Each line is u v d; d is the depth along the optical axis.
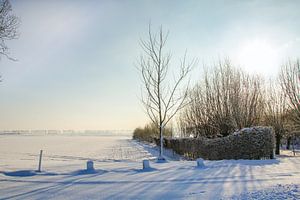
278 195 8.29
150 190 9.83
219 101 27.53
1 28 15.59
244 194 8.66
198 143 27.31
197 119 30.53
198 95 30.42
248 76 27.62
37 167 15.77
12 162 21.12
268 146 19.11
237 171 13.24
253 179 11.14
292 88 30.47
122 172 13.88
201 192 9.25
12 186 10.91
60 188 10.49
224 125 26.78
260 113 27.31
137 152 42.75
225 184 10.35
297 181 10.45
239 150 20.30
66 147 56.88
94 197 9.10
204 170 13.86
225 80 27.70
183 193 9.23
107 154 39.06
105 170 14.36
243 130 20.16
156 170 14.32
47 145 64.19
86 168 14.96
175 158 32.34
